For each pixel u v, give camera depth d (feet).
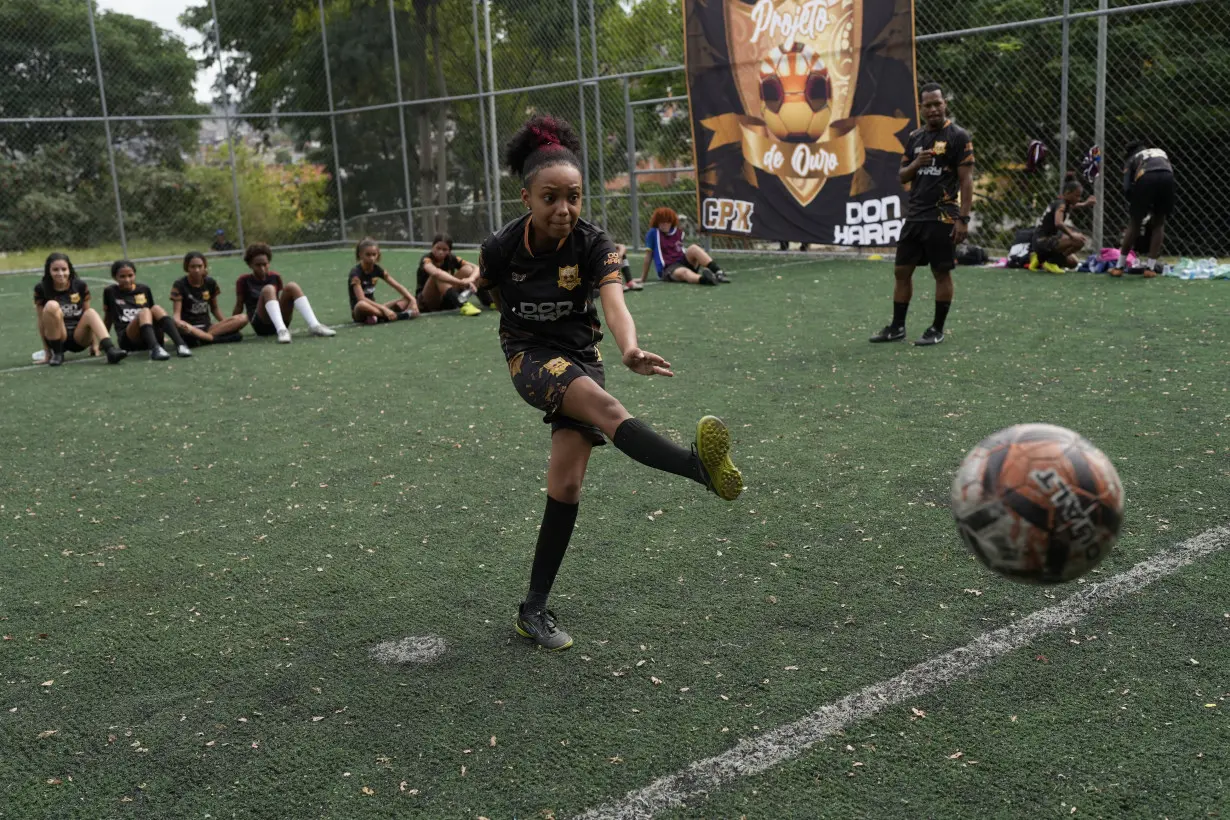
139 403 22.17
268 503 14.60
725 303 32.07
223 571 12.08
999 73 46.32
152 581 11.87
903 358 21.91
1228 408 16.34
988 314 26.91
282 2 68.08
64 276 28.04
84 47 62.69
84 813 7.38
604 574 11.33
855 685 8.62
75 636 10.44
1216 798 6.86
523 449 16.72
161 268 60.49
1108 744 7.54
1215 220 45.34
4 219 61.98
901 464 14.57
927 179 22.50
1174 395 17.39
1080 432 15.53
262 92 68.64
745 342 25.00
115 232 64.54
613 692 8.76
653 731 8.09
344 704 8.81
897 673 8.78
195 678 9.43
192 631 10.46
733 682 8.80
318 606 10.95
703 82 45.09
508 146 9.34
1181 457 14.06
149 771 7.90
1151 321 24.50
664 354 24.07
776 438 16.29
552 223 8.94
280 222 70.18
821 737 7.85
